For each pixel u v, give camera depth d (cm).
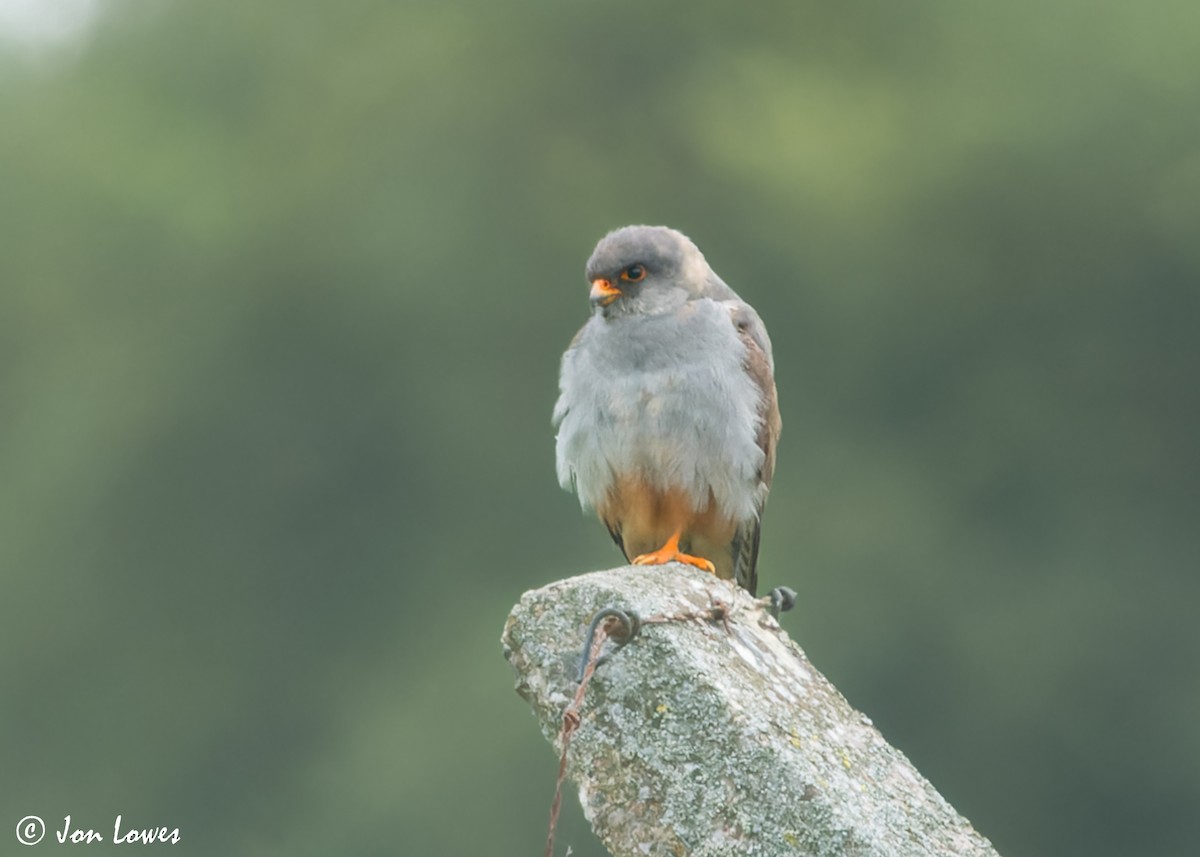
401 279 2403
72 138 2586
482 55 2569
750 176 2430
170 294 2461
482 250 2428
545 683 418
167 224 2494
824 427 2345
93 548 2323
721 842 396
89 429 2388
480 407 2355
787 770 396
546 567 2294
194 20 2639
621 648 411
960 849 427
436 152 2486
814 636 2197
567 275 2414
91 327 2484
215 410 2366
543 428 2353
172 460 2355
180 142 2594
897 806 425
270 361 2384
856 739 449
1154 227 2394
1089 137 2411
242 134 2589
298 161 2544
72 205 2528
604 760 408
